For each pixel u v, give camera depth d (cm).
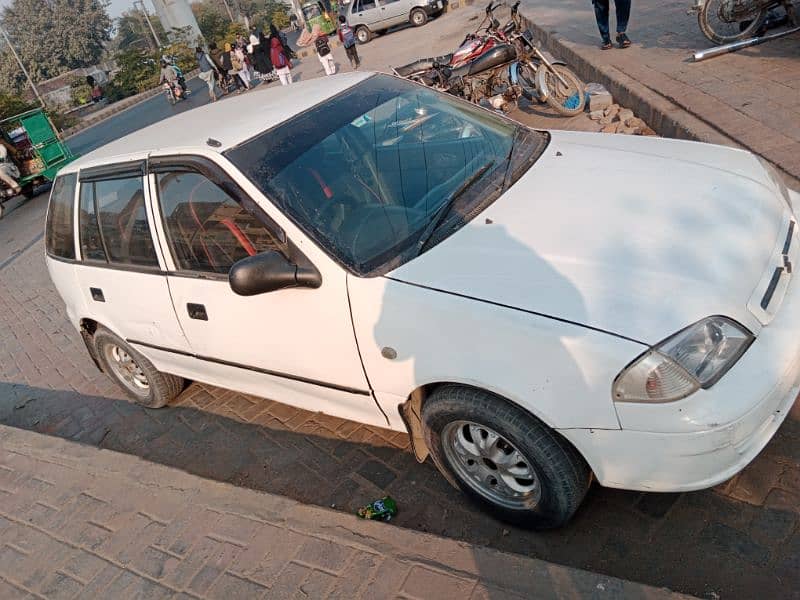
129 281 361
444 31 1873
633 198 267
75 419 478
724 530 243
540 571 223
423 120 340
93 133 2589
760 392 211
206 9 6106
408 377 255
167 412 446
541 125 732
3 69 6306
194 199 309
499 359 227
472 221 271
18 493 363
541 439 230
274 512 289
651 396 207
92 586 282
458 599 222
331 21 3044
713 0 723
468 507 289
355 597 236
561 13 1311
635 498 267
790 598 215
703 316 213
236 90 2409
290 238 274
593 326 214
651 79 695
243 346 318
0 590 298
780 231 257
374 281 256
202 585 263
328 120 321
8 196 1398
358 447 350
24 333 668
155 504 318
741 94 581
